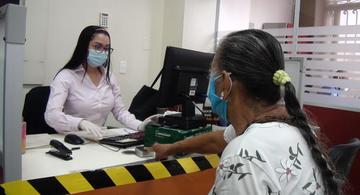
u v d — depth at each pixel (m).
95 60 2.19
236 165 0.71
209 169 1.31
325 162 0.78
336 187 0.80
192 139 1.36
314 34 3.18
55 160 1.38
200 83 1.76
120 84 3.64
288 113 0.83
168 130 1.54
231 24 4.11
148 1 3.79
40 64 2.99
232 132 1.25
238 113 0.85
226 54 0.83
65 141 1.69
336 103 3.04
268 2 4.25
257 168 0.69
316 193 0.73
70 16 3.17
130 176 1.11
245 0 4.19
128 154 1.51
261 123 0.80
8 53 0.86
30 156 1.41
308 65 3.22
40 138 1.71
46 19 3.00
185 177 1.25
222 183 0.72
